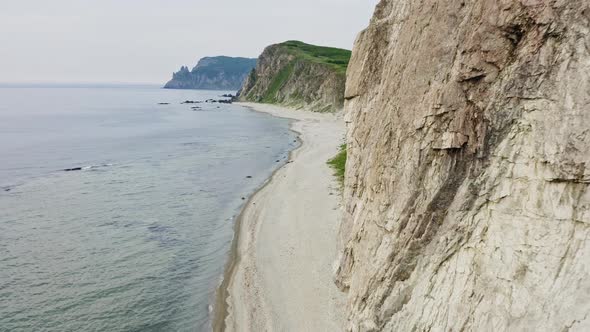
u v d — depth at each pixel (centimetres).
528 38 1268
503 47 1319
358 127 2339
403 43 1734
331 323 2134
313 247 3047
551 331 1122
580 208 1138
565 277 1139
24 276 2883
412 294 1534
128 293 2673
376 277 1684
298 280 2622
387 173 1702
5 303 2550
